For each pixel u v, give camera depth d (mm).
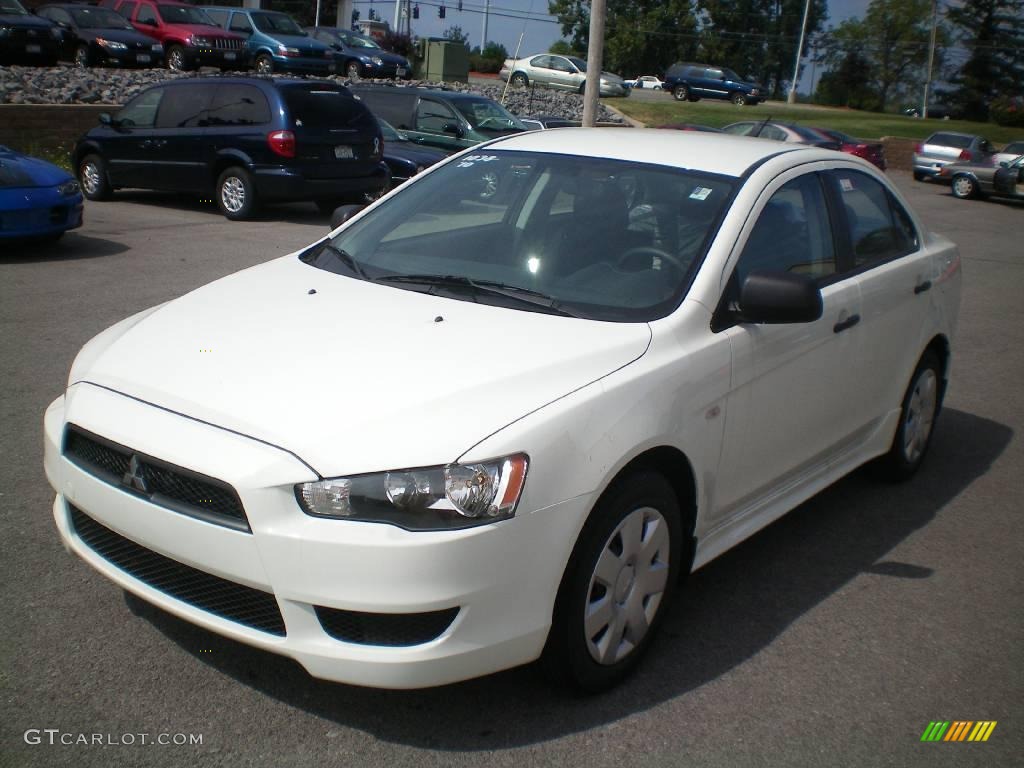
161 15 26766
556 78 43500
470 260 4059
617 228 4012
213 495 2916
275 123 13164
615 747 3115
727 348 3682
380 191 14664
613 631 3334
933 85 83375
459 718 3205
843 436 4727
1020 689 3607
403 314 3609
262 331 3506
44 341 7090
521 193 4332
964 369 8453
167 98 14156
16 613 3639
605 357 3338
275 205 15539
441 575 2801
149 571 3162
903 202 5387
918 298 5156
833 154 4863
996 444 6484
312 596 2820
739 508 4043
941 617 4113
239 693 3262
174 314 3785
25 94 18203
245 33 28766
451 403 3014
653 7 84562
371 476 2818
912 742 3252
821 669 3654
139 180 14359
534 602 2994
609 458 3115
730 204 3990
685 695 3426
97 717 3098
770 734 3240
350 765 2953
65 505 3416
